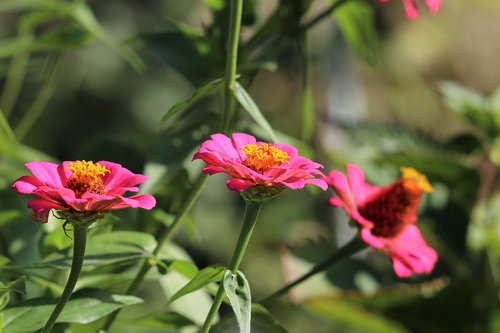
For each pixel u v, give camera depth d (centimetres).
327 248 114
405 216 97
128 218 102
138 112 272
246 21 107
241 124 103
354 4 111
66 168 84
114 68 270
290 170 84
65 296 84
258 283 268
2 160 111
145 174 100
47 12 112
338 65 234
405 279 117
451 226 118
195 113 111
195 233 106
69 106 264
